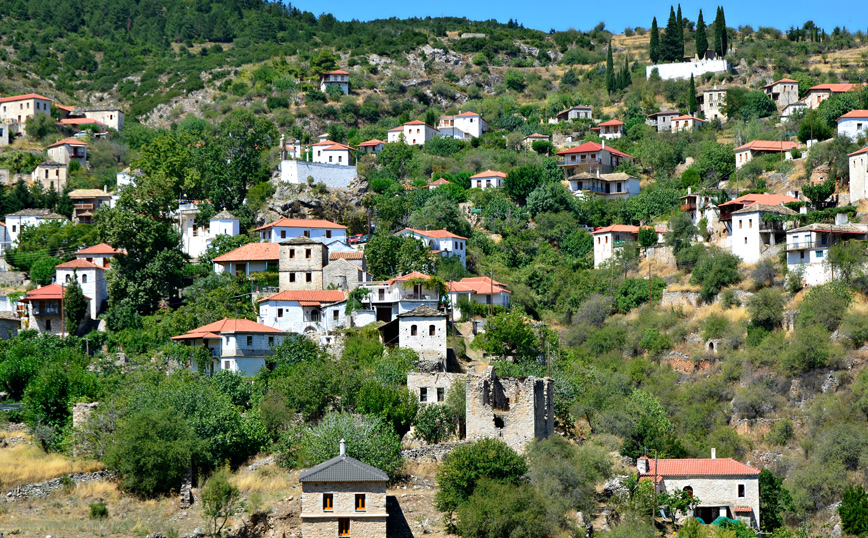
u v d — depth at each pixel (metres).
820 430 119.44
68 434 89.69
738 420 126.62
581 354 144.62
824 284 138.00
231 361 111.94
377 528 74.56
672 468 95.00
